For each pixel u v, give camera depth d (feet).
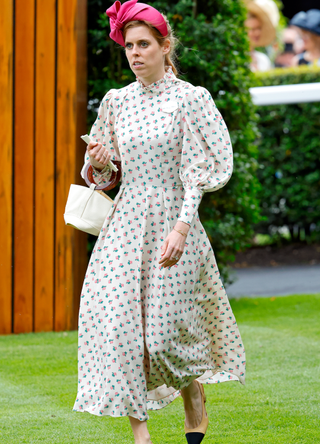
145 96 18.44
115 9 18.35
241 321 40.04
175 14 43.96
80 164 37.78
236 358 19.45
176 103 18.04
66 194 37.37
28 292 37.86
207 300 19.16
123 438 21.15
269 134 73.56
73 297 37.63
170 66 18.99
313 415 23.00
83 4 37.19
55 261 37.73
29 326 37.93
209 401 24.95
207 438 20.90
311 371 28.63
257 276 61.82
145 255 17.98
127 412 17.33
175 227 17.30
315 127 72.59
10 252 37.70
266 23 89.71
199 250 18.51
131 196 18.21
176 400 25.68
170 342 17.69
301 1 124.26
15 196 37.55
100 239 18.71
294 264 68.13
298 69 74.18
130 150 18.16
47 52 37.29
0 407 24.47
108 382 17.35
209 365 19.47
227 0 45.68
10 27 37.19
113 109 19.06
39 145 37.42
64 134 37.29
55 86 37.37
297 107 72.54
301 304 45.73
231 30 45.03
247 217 48.44
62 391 26.45
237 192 45.52
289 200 74.69
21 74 37.37
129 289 17.79
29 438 21.07
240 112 45.88
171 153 18.07
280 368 29.27
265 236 84.84
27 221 37.65
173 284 17.74
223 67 44.32
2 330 37.78
